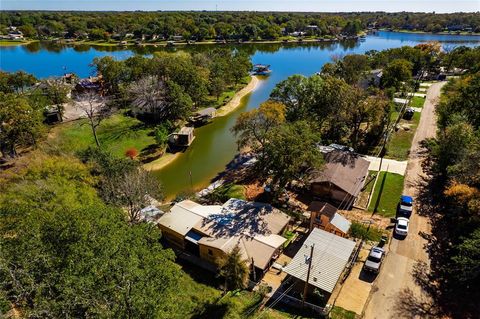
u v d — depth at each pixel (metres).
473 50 115.88
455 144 46.19
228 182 54.75
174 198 51.31
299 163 42.06
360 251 36.41
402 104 83.06
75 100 82.81
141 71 89.88
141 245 23.30
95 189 40.47
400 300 30.23
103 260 19.77
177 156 65.25
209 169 60.50
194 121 80.69
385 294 30.89
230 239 36.38
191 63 96.44
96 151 47.03
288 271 31.12
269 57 172.38
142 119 79.00
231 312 28.81
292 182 51.00
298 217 43.47
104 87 98.81
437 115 71.44
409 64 101.50
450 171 40.34
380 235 38.84
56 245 21.34
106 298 18.56
